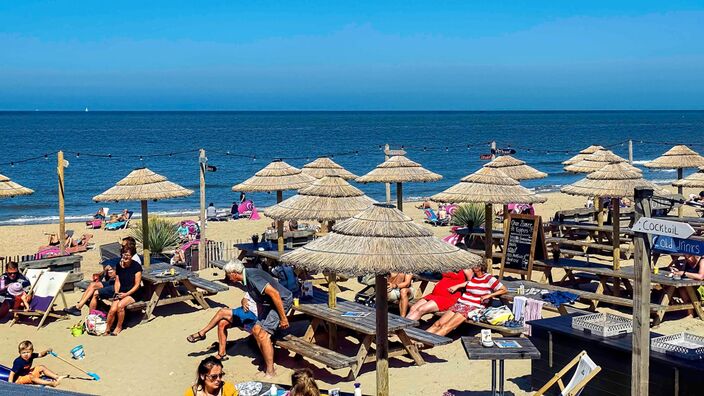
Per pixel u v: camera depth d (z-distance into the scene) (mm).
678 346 6906
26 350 9141
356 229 8086
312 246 8266
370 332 9047
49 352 9555
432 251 7844
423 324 11430
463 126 151625
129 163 60188
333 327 10203
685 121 186250
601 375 7426
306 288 10875
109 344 11023
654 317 11398
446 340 9422
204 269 16516
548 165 58375
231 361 10047
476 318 10391
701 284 11109
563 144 87500
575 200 33156
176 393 8969
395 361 9945
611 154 22422
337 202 12188
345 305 10492
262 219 28266
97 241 23172
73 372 9750
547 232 19688
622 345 7230
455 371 9445
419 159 65000
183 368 9852
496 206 28172
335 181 12617
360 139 100312
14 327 11977
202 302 12797
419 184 45438
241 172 53000
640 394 6508
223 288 12531
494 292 10758
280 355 10258
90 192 41469
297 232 16875
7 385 4109
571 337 7719
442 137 105875
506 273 15344
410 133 118688
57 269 14594
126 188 13578
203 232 16594
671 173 49844
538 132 121562
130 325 12016
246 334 11281
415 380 9156
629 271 12133
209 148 80125
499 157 20016
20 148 79188
